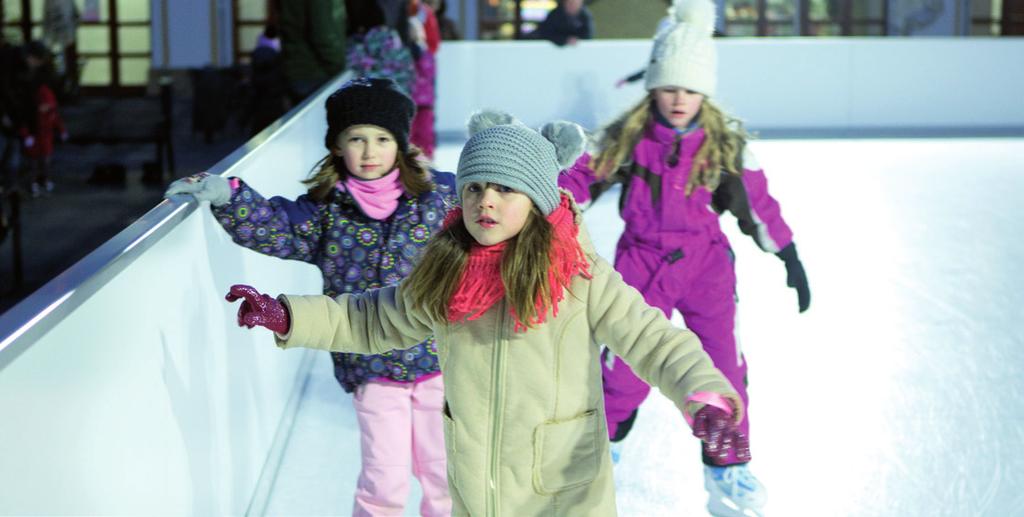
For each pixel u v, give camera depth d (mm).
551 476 2178
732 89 12602
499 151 2078
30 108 10852
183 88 20812
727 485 3385
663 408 4301
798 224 7750
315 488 3586
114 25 20797
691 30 3402
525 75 12328
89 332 1786
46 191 11109
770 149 11688
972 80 12750
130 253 1996
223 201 2682
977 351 4949
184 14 20750
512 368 2154
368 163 2848
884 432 4035
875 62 12648
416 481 3619
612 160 3436
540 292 2076
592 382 2193
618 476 3666
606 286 2166
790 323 5383
